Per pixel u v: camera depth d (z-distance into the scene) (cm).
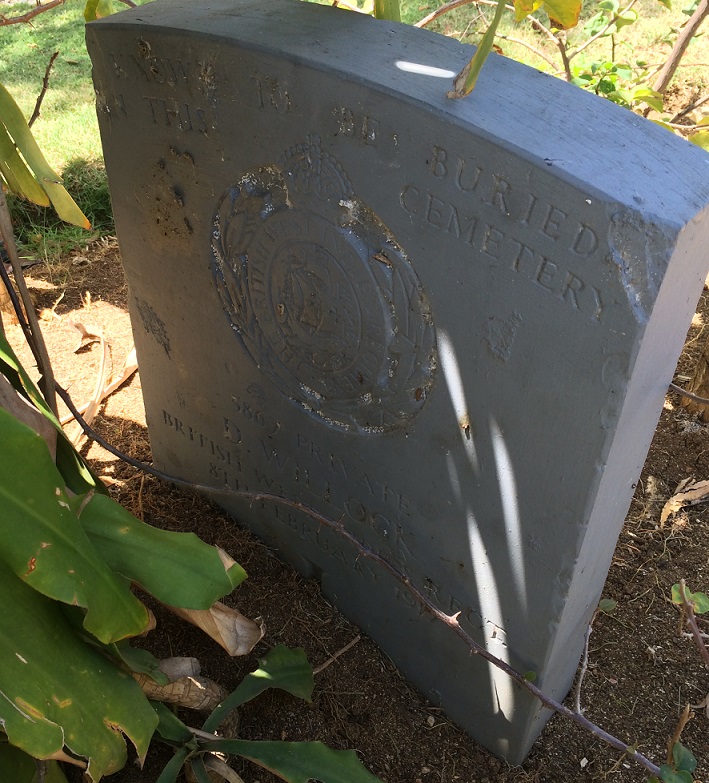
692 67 420
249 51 134
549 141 108
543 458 128
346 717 181
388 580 180
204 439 217
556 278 111
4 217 154
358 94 122
